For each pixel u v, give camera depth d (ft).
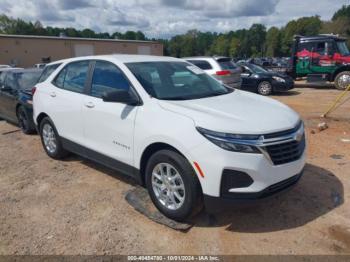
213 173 9.34
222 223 10.84
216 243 9.83
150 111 11.07
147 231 10.47
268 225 10.71
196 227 10.64
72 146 15.34
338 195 12.63
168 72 13.37
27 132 23.30
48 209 12.01
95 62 14.16
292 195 12.68
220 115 10.16
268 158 9.41
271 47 332.60
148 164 11.17
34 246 9.81
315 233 10.23
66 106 14.98
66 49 125.08
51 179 14.80
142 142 11.16
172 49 371.15
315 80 49.37
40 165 16.66
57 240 10.09
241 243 9.81
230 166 9.21
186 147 9.71
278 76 43.01
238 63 47.24
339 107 31.86
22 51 114.01
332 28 261.65
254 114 10.50
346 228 10.46
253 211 11.55
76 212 11.75
